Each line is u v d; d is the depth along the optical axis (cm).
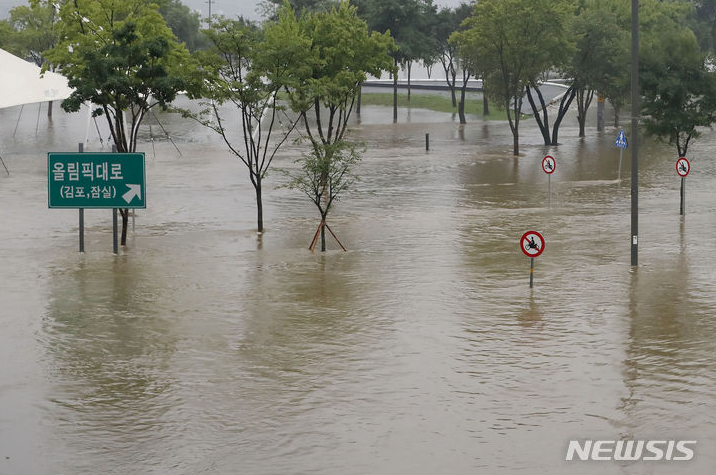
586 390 1307
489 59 5822
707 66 3566
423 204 3500
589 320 1725
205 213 3328
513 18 5656
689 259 2336
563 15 5750
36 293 2011
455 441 1116
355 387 1330
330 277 2161
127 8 3141
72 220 3192
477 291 1988
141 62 2917
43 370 1433
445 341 1581
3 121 7225
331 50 3981
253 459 1066
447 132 7231
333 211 3338
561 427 1160
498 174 4528
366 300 1911
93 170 2509
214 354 1514
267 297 1952
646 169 4747
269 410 1234
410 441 1116
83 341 1605
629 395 1284
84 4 3083
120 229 2983
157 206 3509
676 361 1448
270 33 3070
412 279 2122
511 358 1473
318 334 1639
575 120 8331
